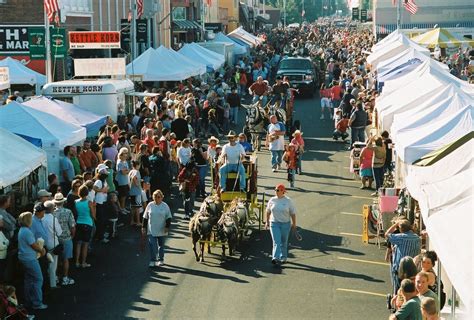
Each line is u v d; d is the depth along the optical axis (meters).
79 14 44.53
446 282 11.75
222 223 15.96
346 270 15.17
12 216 14.84
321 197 21.50
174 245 17.09
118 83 27.41
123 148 19.47
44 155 16.81
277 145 24.89
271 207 15.50
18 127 18.73
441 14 81.31
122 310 13.06
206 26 73.25
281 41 93.62
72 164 18.78
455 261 8.12
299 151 24.39
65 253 14.30
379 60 35.69
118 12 50.00
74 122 21.33
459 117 15.43
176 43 65.81
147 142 22.28
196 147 21.41
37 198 15.86
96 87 26.30
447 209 9.49
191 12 72.69
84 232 15.33
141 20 40.09
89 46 30.69
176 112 28.02
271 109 29.23
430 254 11.09
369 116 29.23
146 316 12.78
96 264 15.71
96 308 13.18
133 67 35.25
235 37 69.81
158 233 15.31
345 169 25.39
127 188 19.33
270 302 13.39
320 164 26.28
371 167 22.20
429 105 17.09
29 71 31.55
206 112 31.27
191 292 13.98
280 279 14.67
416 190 12.02
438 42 42.97
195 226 15.76
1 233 13.09
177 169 23.06
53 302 13.50
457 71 42.31
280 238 15.50
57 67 39.16
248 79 47.81
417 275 9.91
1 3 39.59
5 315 11.51
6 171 14.42
